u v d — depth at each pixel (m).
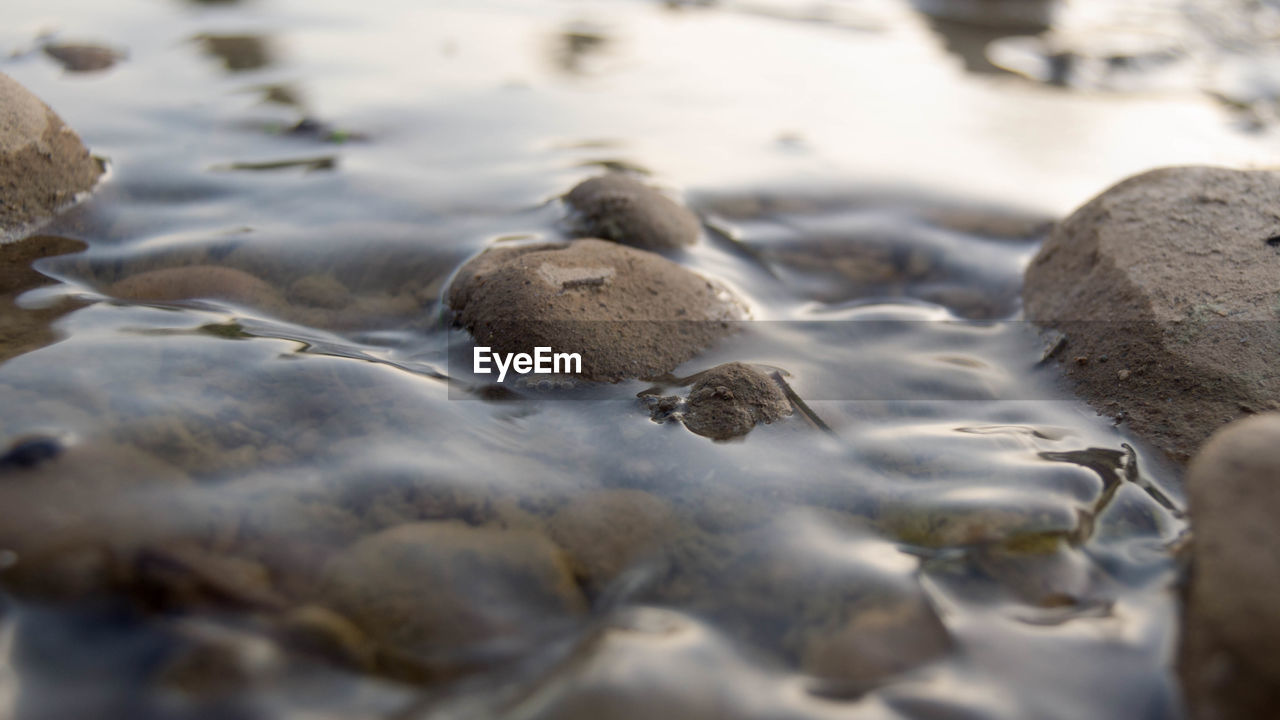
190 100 0.83
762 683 0.47
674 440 0.55
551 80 0.93
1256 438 0.49
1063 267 0.65
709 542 0.51
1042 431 0.57
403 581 0.49
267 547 0.49
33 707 0.45
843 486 0.54
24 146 0.66
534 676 0.47
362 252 0.67
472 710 0.46
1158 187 0.65
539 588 0.49
